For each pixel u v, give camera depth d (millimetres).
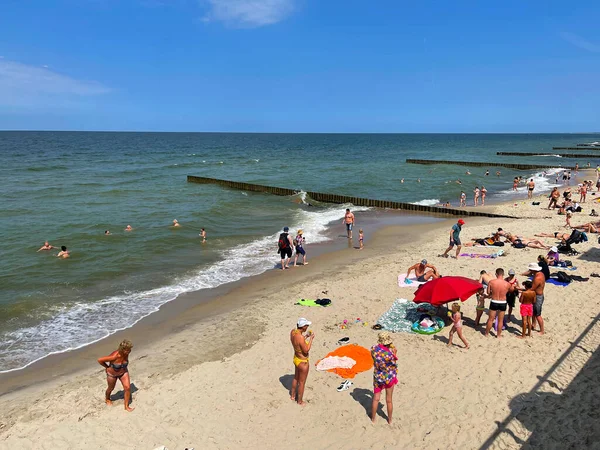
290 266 18281
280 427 7926
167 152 101188
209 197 35906
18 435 7859
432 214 29594
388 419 7816
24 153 87625
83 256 19000
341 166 64062
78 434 7859
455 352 10109
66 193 36094
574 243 18766
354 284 15453
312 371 9680
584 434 7016
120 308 14000
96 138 193000
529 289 10453
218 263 18656
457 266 16578
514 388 8555
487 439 7219
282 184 44281
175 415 8383
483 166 63312
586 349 9805
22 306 13891
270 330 12133
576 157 82312
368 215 29734
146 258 19047
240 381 9562
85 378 9938
